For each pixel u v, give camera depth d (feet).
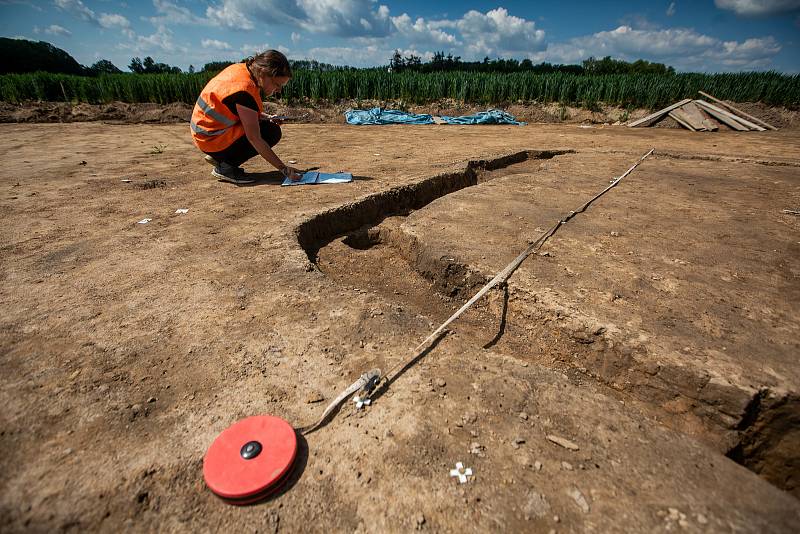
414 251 10.03
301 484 4.13
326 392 5.28
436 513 3.84
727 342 6.28
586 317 6.88
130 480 4.13
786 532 3.71
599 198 13.19
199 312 6.88
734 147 24.71
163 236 9.89
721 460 4.42
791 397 5.31
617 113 41.63
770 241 9.95
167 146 22.17
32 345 6.04
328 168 16.97
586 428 4.79
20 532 3.66
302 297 7.36
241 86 12.34
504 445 4.54
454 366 5.77
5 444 4.48
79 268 8.32
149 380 5.42
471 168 17.83
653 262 8.80
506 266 8.57
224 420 4.85
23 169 16.38
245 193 13.25
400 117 37.58
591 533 3.67
